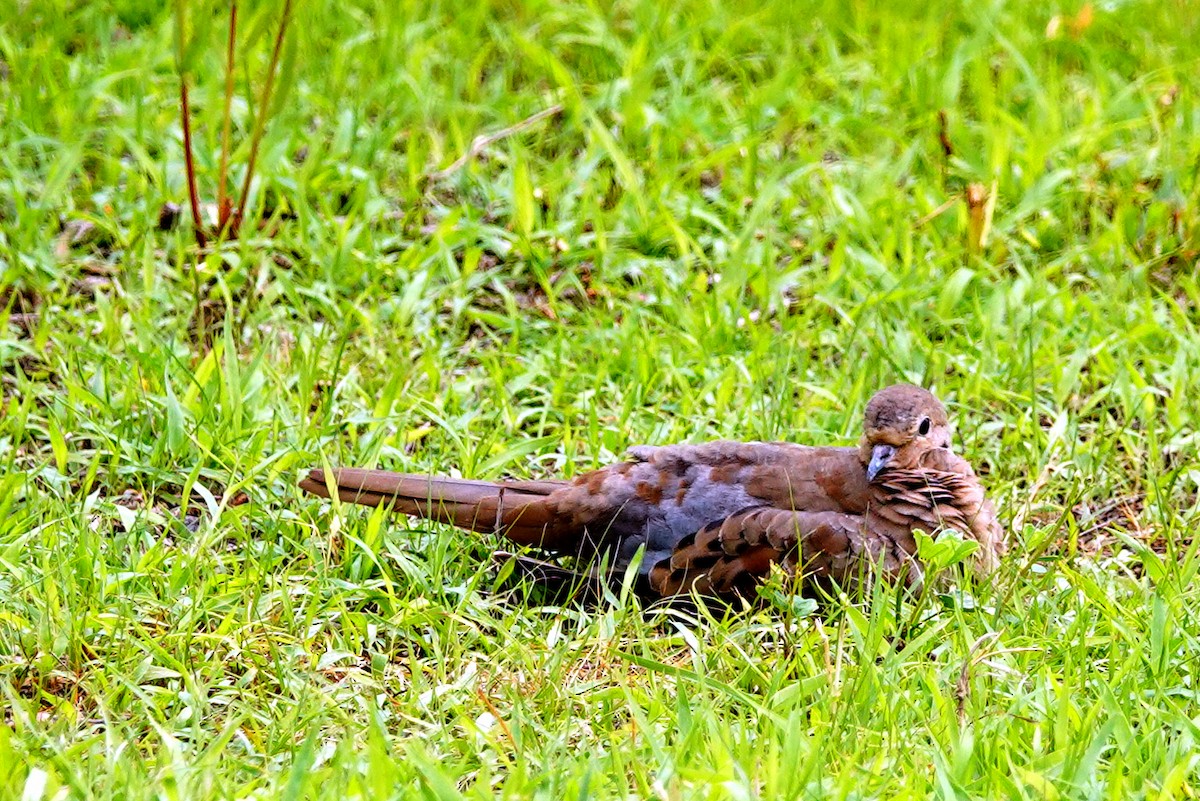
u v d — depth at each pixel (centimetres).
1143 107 1566
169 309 1265
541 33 1744
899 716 805
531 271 1359
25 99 1503
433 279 1340
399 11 1698
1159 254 1367
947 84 1553
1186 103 1520
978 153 1498
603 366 1185
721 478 969
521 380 1182
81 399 1111
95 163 1492
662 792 701
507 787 721
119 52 1603
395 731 816
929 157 1511
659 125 1527
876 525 949
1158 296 1342
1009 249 1373
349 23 1698
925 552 880
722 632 884
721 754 743
